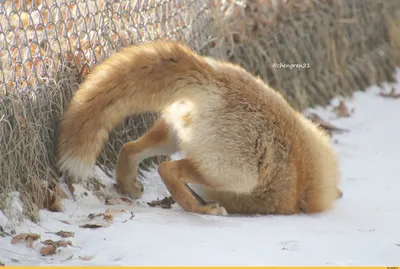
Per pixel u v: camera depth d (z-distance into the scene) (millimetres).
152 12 13234
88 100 10422
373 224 10664
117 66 10484
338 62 18031
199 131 10195
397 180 13461
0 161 9617
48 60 11047
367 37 19219
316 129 11758
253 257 8391
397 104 18203
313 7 17484
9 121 10031
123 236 9172
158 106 10547
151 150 11125
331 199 11328
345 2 18375
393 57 20000
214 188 10398
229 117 10219
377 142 15867
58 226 9453
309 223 10398
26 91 10414
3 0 10430
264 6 16406
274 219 10539
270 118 10531
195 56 10703
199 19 14633
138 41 12625
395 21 20328
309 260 8367
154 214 10344
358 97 18156
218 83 10398
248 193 10633
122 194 11375
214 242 9055
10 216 9148
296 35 16859
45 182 10320
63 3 11344
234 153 10195
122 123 12039
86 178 10742
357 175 13672
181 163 10406
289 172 10680
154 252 8531
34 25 10977
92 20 11844
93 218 9930
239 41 15820
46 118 10727
